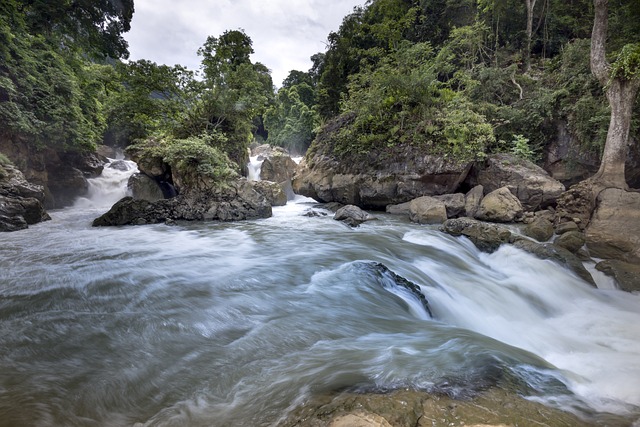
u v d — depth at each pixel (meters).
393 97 14.37
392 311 4.54
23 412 2.46
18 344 3.48
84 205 18.00
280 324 3.96
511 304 6.02
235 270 6.14
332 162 16.12
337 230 10.32
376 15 23.20
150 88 16.45
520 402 2.32
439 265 7.25
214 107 17.70
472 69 16.42
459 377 2.62
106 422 2.42
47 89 15.54
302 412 2.23
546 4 18.56
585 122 11.57
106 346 3.47
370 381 2.59
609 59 11.09
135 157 15.93
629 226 8.20
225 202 12.88
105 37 22.08
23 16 15.55
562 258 7.75
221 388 2.75
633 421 2.36
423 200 12.02
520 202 11.21
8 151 13.90
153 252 7.64
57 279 5.52
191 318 4.12
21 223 10.79
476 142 12.19
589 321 5.67
